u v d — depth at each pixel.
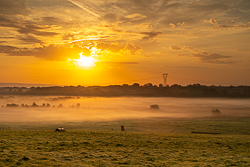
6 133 45.16
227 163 27.81
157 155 31.27
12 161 24.12
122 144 38.03
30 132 48.50
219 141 43.94
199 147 37.94
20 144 33.59
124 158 28.89
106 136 46.22
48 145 34.25
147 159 28.92
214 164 27.36
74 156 28.53
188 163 27.56
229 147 38.28
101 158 28.38
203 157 30.98
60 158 27.12
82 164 25.06
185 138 47.12
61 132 50.22
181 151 34.41
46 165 23.88
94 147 34.78
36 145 33.72
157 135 50.75
